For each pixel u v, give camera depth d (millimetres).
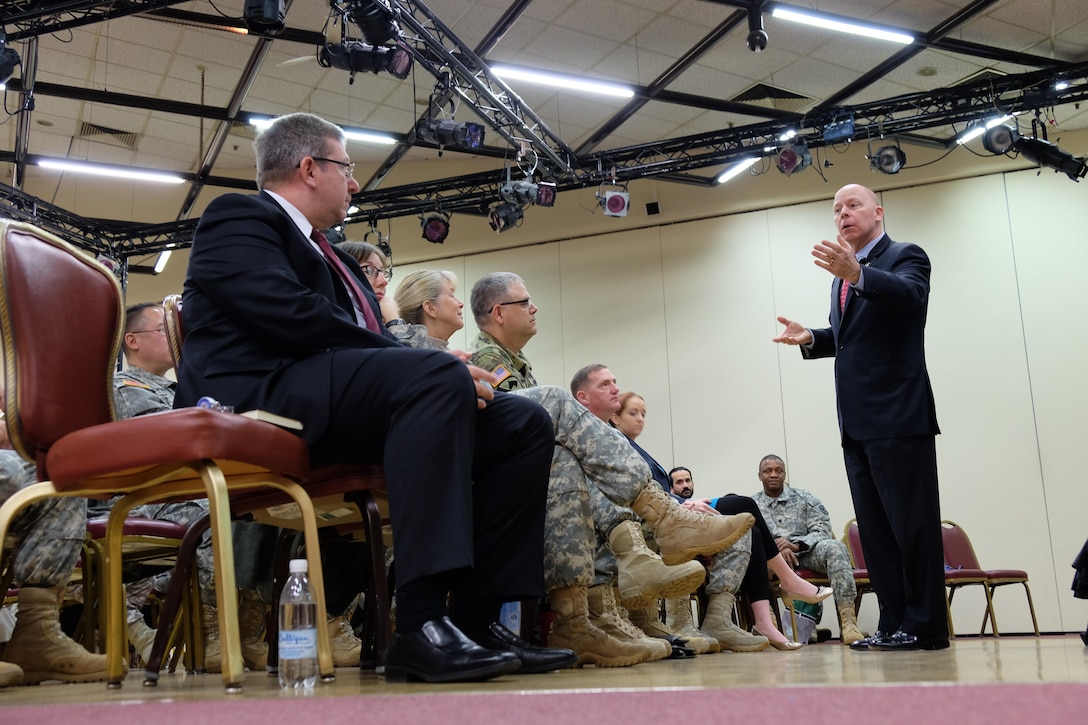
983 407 7727
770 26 6703
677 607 3357
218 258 1607
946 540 6426
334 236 8273
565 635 2158
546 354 8875
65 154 8656
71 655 1918
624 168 8141
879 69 7227
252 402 1541
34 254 1519
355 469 1647
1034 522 7457
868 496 2803
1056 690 726
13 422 1466
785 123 7770
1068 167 7246
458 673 1319
